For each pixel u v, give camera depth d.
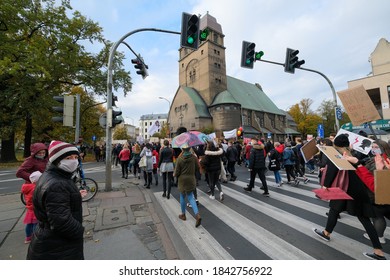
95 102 27.05
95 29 19.22
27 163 3.48
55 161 1.78
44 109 16.59
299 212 4.74
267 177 9.50
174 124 49.28
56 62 15.90
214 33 46.66
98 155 22.48
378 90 17.89
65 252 1.70
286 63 9.15
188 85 50.56
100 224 4.09
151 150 8.08
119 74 21.20
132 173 12.16
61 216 1.62
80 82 20.17
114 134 59.22
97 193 6.64
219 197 6.17
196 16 6.43
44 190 1.64
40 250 1.65
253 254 2.99
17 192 7.16
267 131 50.31
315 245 3.21
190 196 4.14
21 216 4.71
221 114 41.81
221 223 4.18
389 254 2.89
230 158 8.63
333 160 2.82
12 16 13.41
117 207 5.16
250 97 53.84
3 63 11.43
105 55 20.88
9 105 14.48
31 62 12.66
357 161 2.94
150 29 7.06
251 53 8.42
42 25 15.32
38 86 15.02
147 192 6.92
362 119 3.70
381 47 21.02
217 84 45.78
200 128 41.34
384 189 2.58
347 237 3.45
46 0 15.47
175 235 3.65
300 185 7.64
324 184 3.14
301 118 51.44
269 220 4.29
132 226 4.04
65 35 15.98
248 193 6.58
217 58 46.44
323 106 49.19
